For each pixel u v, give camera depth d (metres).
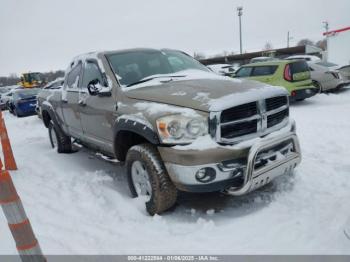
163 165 3.56
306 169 4.79
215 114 3.26
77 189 4.57
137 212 3.80
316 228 3.17
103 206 4.03
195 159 3.21
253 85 3.84
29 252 2.10
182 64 5.02
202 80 4.07
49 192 4.53
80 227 3.49
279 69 10.73
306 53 32.62
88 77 4.98
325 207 3.59
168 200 3.62
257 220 3.46
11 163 5.68
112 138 4.32
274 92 3.73
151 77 4.42
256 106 3.54
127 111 3.83
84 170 5.45
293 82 10.59
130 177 4.02
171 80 4.21
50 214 3.78
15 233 2.07
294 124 4.04
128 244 3.18
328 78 12.44
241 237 3.19
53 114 6.39
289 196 3.95
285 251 2.89
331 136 6.68
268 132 3.65
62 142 6.53
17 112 15.52
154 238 3.29
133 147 3.82
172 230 3.43
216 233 3.30
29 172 5.52
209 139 3.28
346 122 7.81
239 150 3.30
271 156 3.55
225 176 3.28
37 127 11.71
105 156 5.04
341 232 2.89
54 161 6.09
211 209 3.83
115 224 3.60
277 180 4.45
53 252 2.91
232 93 3.49
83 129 5.20
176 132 3.31
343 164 4.93
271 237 3.13
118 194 4.29
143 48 5.09
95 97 4.60
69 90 5.58
